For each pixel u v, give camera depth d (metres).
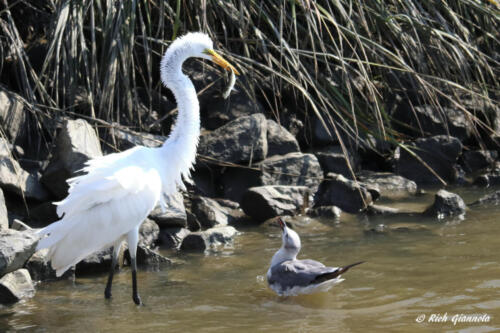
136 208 8.25
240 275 9.19
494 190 14.02
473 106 16.50
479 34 17.94
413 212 12.35
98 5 12.77
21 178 11.02
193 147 9.36
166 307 7.93
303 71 14.20
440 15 15.21
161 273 9.41
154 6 14.28
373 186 13.63
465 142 16.48
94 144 11.29
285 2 14.77
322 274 7.82
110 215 8.08
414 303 7.60
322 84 14.88
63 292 8.67
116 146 12.52
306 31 14.17
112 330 7.13
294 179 13.39
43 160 12.43
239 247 10.67
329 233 11.27
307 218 12.20
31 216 10.88
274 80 14.88
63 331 7.15
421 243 10.30
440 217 11.95
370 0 14.90
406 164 15.06
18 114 12.43
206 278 9.09
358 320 7.18
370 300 7.84
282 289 8.25
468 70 15.94
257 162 13.45
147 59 12.77
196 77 14.68
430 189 14.37
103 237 8.11
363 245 10.38
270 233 11.48
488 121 15.73
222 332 6.96
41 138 12.85
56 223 7.92
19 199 11.06
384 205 12.93
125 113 13.66
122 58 12.34
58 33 12.48
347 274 8.94
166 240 10.89
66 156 10.84
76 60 12.62
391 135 14.57
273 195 12.30
